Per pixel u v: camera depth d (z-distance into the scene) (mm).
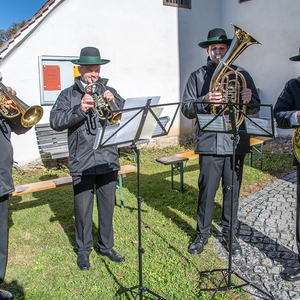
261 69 7664
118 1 6316
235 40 2312
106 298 2383
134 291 2436
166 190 4770
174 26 7227
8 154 2266
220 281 2486
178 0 7277
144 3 6684
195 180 5219
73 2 5809
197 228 3027
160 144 7465
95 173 2596
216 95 2469
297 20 6859
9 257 2967
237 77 2527
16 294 2449
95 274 2670
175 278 2572
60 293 2453
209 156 2838
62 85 5910
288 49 7105
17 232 3490
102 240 2854
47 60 5699
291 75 7137
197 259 2836
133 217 3775
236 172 2895
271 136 2055
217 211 3891
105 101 2434
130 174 5660
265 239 3188
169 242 3150
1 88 2182
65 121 2424
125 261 2836
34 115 2340
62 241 3279
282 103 2578
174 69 7379
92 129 2586
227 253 2928
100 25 6184
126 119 1995
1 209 2266
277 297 2316
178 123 7680
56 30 5727
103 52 6320
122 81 6664
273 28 7281
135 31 6652
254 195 4434
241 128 2797
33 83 5668
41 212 4082
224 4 8039
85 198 2678
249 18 7652
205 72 2887
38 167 5961
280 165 5828
